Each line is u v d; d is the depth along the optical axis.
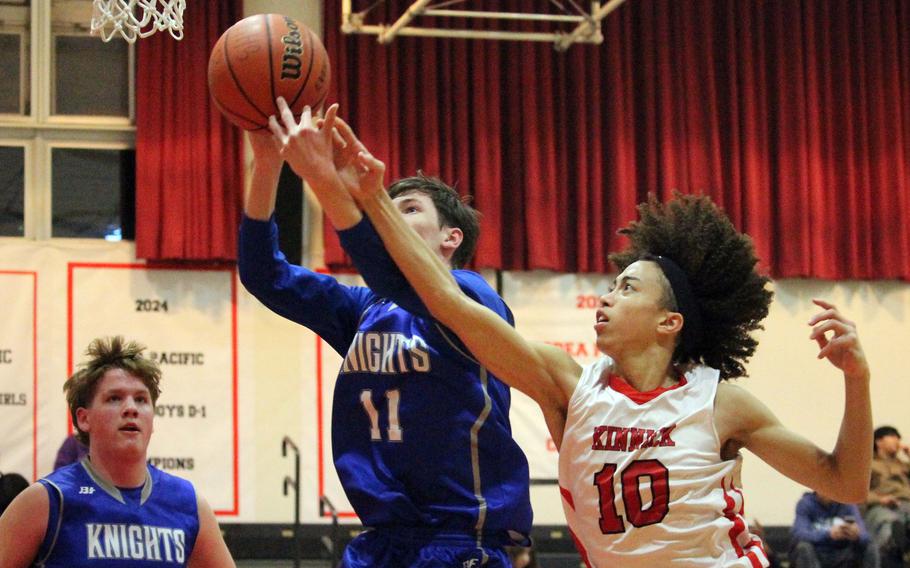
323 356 9.66
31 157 9.59
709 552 2.71
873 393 10.30
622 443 2.74
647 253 3.08
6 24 9.74
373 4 9.73
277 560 9.35
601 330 2.93
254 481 9.44
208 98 9.51
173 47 9.51
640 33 10.17
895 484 8.40
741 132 10.23
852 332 2.68
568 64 10.08
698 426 2.76
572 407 2.83
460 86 9.85
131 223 9.60
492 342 2.75
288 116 2.71
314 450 9.55
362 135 9.63
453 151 9.85
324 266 9.69
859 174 10.34
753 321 3.08
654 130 10.06
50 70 9.69
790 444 2.80
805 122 10.27
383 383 3.08
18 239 9.42
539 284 9.93
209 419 9.44
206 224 9.41
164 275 9.53
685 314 2.94
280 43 2.91
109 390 3.63
